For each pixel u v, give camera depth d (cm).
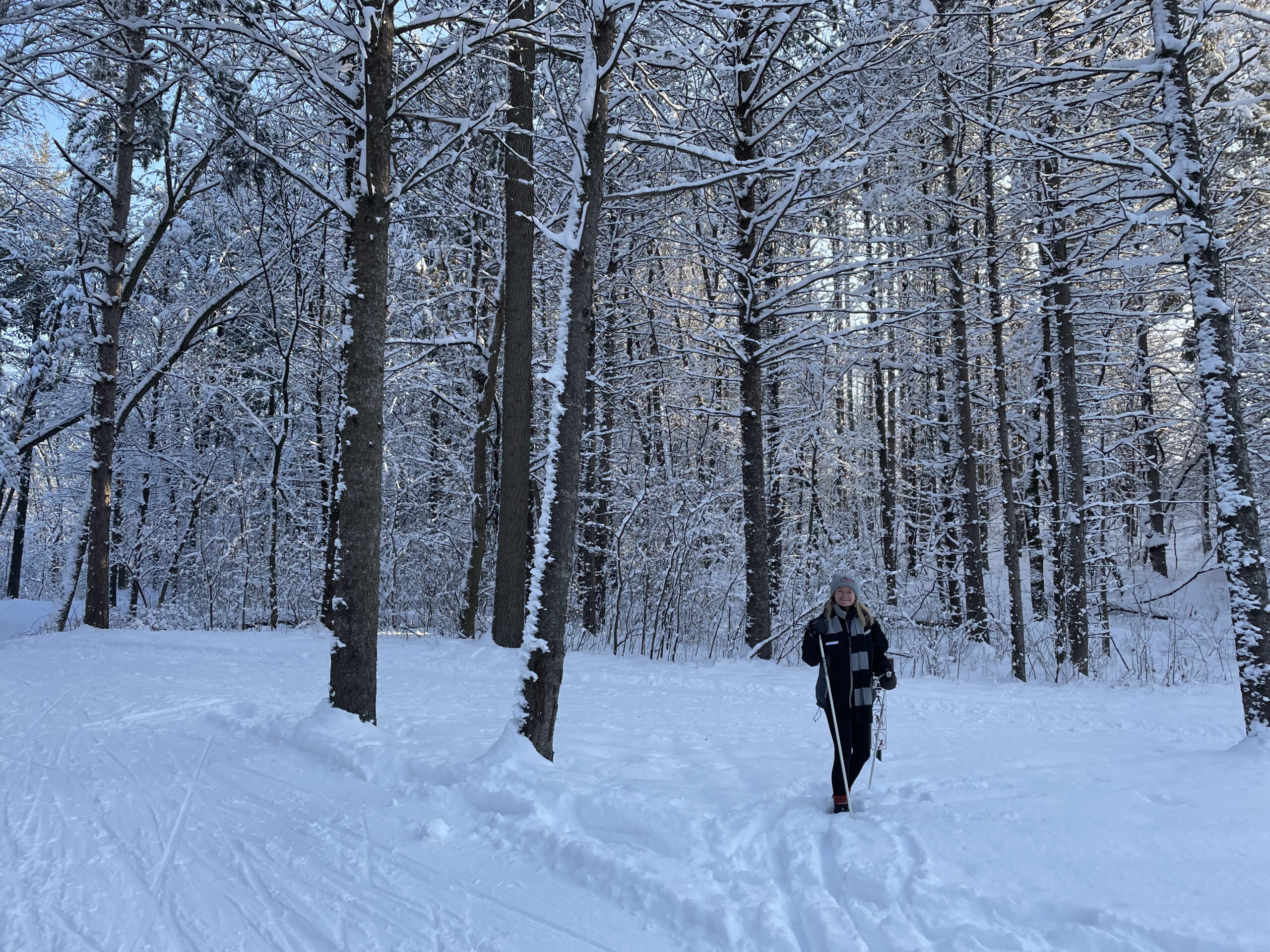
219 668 1107
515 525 1251
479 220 1547
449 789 507
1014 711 831
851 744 464
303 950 324
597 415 1664
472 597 1448
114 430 1694
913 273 1725
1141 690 952
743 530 1595
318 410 1888
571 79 1322
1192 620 1864
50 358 2355
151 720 751
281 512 2128
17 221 1698
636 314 1781
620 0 612
